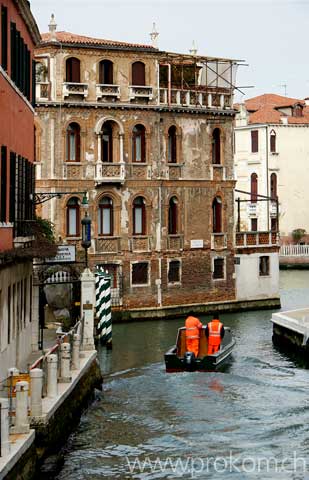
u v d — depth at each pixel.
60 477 21.14
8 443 17.89
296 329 37.16
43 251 26.17
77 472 21.48
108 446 23.34
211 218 51.09
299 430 24.69
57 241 42.28
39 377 20.67
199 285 50.62
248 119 81.00
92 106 46.69
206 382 30.42
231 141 51.81
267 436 24.14
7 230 23.61
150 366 34.19
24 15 26.66
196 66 50.28
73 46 46.16
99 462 22.17
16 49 25.39
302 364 34.84
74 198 46.91
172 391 29.11
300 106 82.50
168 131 49.25
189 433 24.38
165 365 32.84
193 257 50.34
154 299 48.78
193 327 33.09
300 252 79.19
